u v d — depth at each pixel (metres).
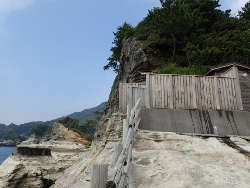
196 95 16.25
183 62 33.06
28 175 23.23
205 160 9.82
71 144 34.81
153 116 15.23
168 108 15.85
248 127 15.16
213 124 15.09
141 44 37.19
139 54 35.59
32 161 25.72
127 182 6.84
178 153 10.61
